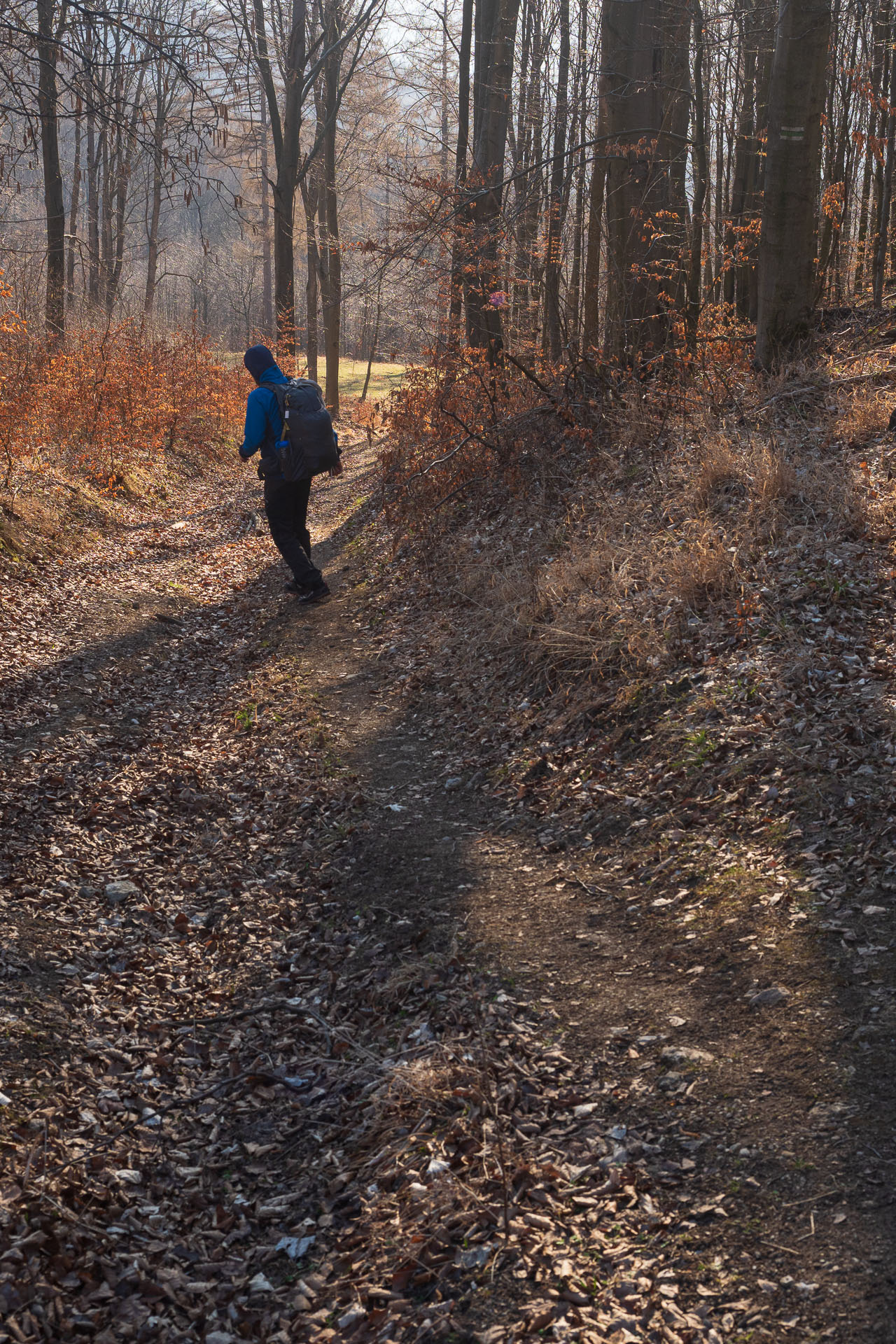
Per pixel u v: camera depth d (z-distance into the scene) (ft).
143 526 40.68
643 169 31.04
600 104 38.81
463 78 40.04
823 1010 9.24
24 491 34.73
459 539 28.25
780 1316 6.52
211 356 65.57
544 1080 9.45
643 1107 8.77
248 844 15.74
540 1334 6.73
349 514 42.65
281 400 27.30
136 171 91.50
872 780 12.35
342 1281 7.62
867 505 18.84
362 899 13.61
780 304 27.73
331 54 74.23
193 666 25.05
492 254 35.37
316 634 26.78
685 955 10.77
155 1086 10.12
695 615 17.89
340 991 11.71
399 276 34.91
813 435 22.89
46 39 19.02
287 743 19.45
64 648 24.25
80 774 17.37
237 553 37.83
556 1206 7.87
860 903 10.48
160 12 21.33
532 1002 10.66
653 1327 6.63
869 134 39.06
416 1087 9.42
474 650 21.63
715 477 21.81
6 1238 7.77
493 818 15.37
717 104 49.03
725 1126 8.29
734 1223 7.34
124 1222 8.34
